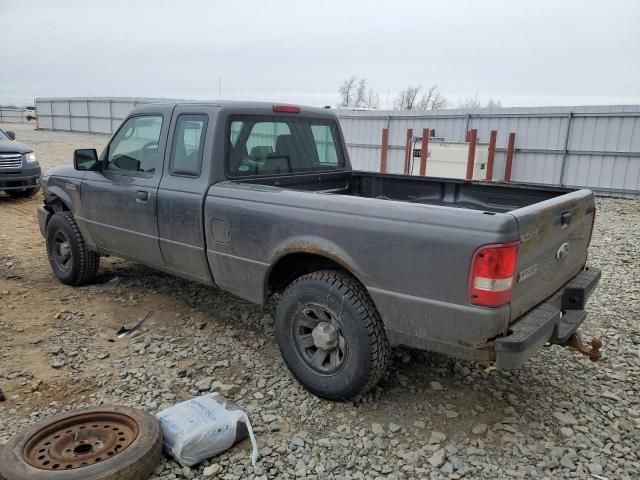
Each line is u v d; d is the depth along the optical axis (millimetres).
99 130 38188
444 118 16422
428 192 4859
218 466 2723
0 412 3193
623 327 4664
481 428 3084
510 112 15195
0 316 4660
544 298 3154
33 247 7312
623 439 3047
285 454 2850
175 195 4074
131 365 3834
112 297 5227
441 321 2779
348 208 3090
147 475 2580
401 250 2854
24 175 10820
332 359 3291
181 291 5398
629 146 13672
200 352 4055
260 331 4453
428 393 3484
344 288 3123
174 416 2896
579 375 3785
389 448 2914
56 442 2668
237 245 3689
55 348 4051
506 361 2639
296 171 4590
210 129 3904
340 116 18609
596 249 7828
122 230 4691
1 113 57875
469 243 2615
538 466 2785
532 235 2779
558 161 14789
